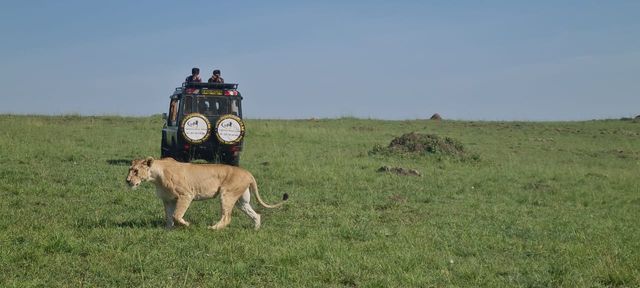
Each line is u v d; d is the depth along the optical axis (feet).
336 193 48.29
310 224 37.35
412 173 60.39
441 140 78.18
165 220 35.73
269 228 35.19
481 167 70.74
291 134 94.27
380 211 42.83
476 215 42.75
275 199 45.14
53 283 23.94
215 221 36.73
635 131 124.47
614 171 74.49
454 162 73.36
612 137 115.96
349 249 30.86
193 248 29.60
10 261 25.98
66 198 41.81
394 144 78.23
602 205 50.60
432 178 58.90
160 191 33.63
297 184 52.19
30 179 47.34
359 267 27.81
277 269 26.81
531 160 83.15
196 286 24.52
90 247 28.35
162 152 64.80
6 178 47.03
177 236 31.42
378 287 25.38
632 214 46.85
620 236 37.73
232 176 34.30
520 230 38.11
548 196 53.01
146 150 70.95
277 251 29.40
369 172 59.67
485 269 28.71
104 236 30.68
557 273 28.58
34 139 73.46
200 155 58.75
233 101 60.13
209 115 59.31
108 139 80.38
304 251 29.50
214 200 42.78
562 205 49.49
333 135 98.02
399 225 38.19
